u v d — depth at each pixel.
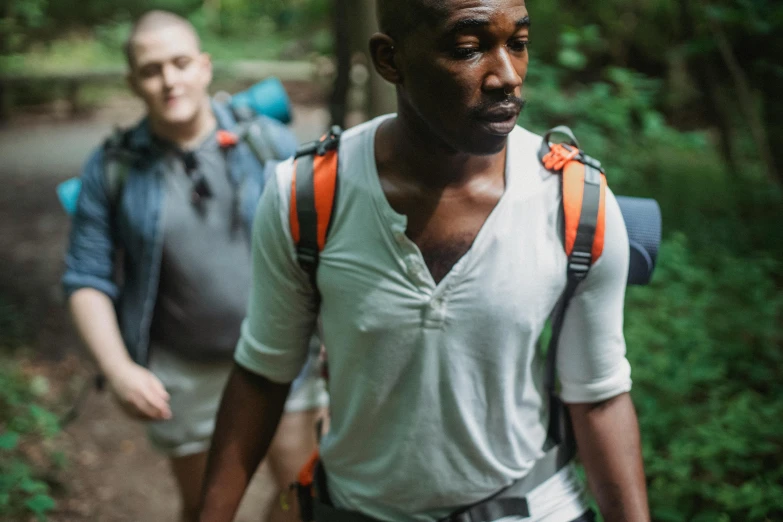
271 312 1.56
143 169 2.61
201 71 2.64
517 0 1.26
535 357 1.54
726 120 6.68
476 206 1.39
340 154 1.44
